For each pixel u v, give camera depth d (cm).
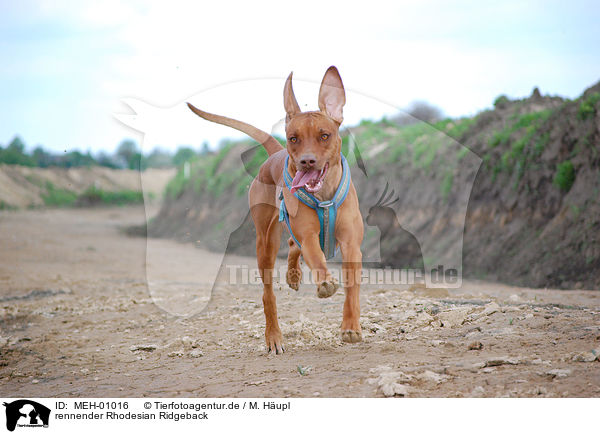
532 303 279
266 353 229
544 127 568
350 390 171
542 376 165
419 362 189
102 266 710
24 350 285
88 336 311
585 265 446
